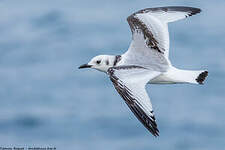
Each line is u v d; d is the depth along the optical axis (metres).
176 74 10.30
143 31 10.40
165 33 10.54
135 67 9.35
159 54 10.34
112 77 9.05
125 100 8.61
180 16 10.77
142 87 8.80
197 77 10.27
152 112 8.33
